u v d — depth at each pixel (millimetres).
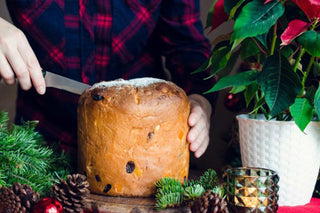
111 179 799
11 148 787
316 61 798
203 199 651
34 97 1165
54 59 1114
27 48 858
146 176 798
